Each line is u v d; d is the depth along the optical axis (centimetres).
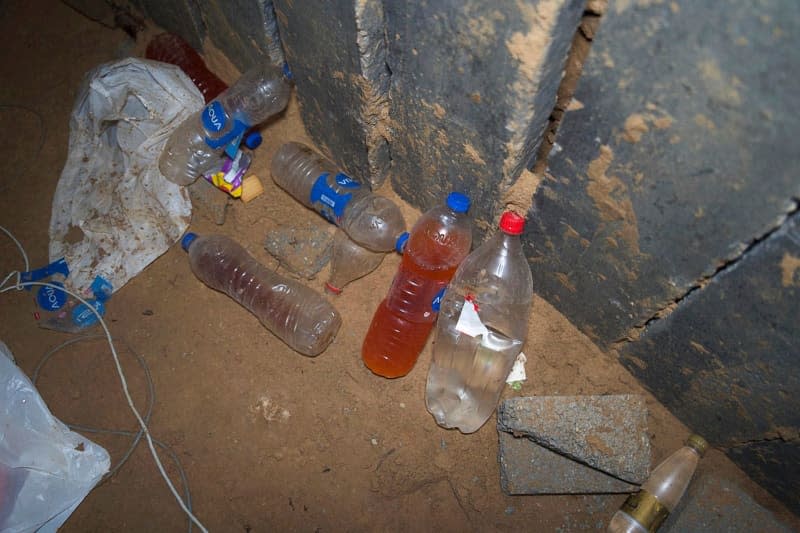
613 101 106
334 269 181
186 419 168
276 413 168
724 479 152
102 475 160
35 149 212
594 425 148
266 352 176
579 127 117
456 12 113
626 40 96
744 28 81
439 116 141
